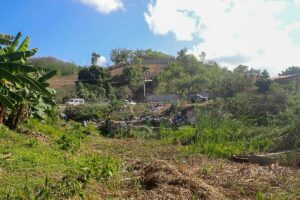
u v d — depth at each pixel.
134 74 62.75
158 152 14.32
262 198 6.47
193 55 79.69
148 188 7.33
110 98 55.44
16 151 10.68
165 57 95.38
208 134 15.53
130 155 13.61
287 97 24.31
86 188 7.05
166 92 56.72
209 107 26.33
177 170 8.16
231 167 9.84
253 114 23.39
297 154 10.55
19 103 14.51
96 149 15.41
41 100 17.80
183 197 6.46
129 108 36.69
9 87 14.12
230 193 7.02
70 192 6.53
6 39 14.58
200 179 7.73
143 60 87.12
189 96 46.72
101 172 8.04
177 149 14.93
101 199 6.54
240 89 37.91
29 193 6.36
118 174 8.44
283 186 7.52
